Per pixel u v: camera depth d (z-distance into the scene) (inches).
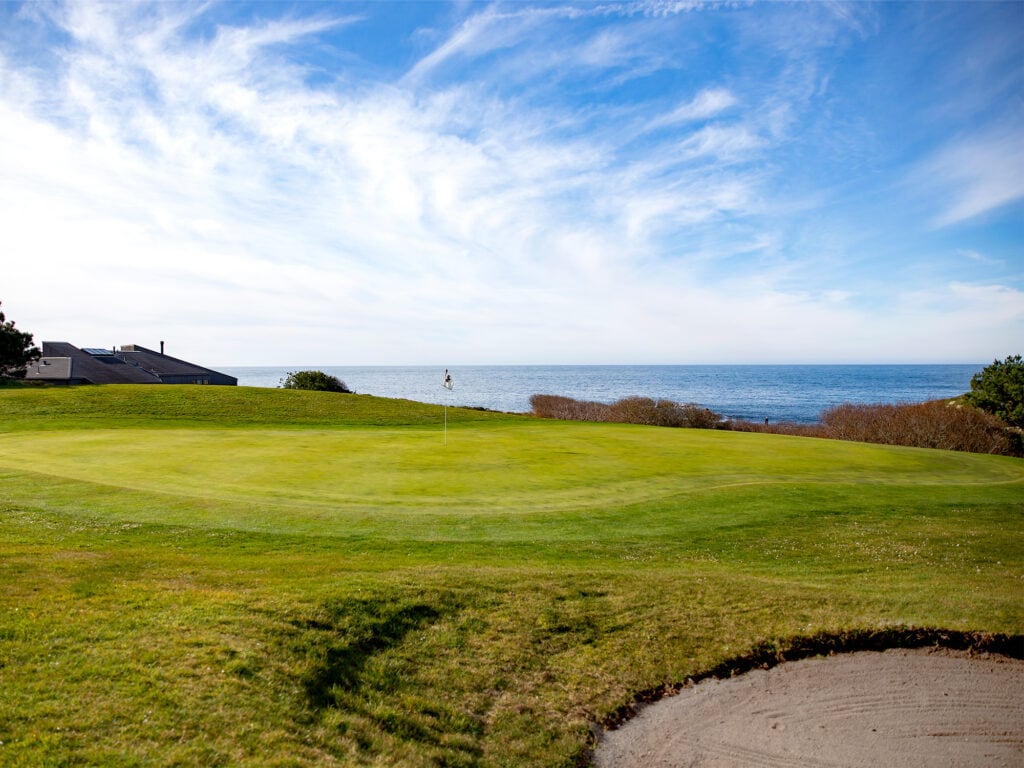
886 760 225.6
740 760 226.2
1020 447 1515.7
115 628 253.8
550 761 221.1
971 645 300.4
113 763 178.9
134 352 3019.2
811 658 292.8
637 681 269.6
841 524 512.7
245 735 200.8
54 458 702.5
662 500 572.4
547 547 435.5
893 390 4972.9
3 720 190.5
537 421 1306.6
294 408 1327.5
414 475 653.9
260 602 291.0
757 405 3533.5
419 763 207.6
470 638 290.0
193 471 642.8
